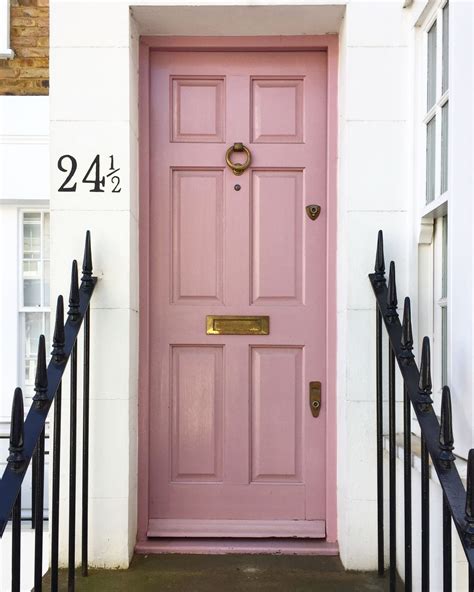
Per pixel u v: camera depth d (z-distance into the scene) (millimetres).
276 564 2678
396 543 2561
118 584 2484
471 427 1971
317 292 2922
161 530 2854
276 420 2912
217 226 2949
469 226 2008
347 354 2652
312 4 2668
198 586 2475
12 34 3584
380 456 2504
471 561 1507
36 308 3893
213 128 2957
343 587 2471
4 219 3818
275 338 2914
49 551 2775
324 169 2932
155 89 2947
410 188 2646
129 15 2699
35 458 2064
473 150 1983
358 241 2674
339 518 2793
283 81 2961
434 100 2557
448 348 2150
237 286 2928
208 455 2912
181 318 2922
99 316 2666
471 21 2004
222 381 2926
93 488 2643
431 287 2613
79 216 2691
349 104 2689
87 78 2701
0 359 3824
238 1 2658
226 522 2885
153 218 2934
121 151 2693
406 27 2684
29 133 3600
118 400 2654
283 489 2896
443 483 1722
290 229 2938
